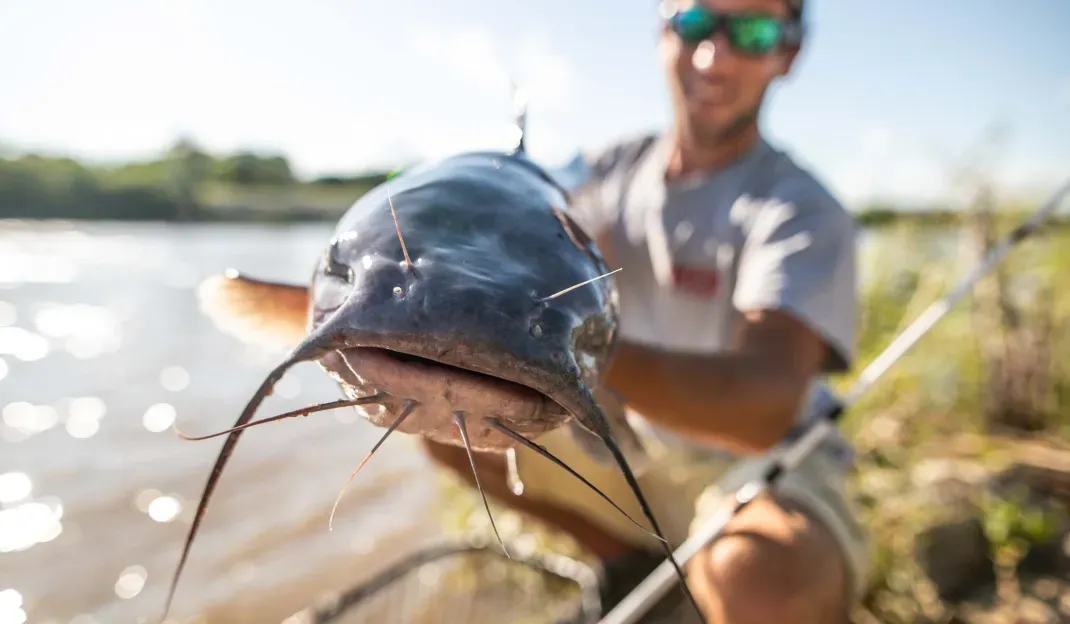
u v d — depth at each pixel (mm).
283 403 1505
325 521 925
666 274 718
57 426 1306
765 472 571
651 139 812
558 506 787
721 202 694
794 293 563
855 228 650
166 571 794
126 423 1330
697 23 685
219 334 2246
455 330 281
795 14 736
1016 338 1191
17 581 765
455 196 355
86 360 1853
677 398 499
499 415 298
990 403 1189
